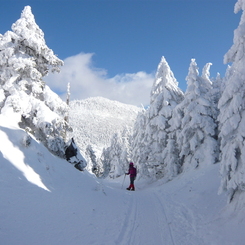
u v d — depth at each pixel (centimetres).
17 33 1256
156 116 2303
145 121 2661
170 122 2150
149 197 1238
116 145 4331
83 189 927
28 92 1266
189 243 564
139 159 2419
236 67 829
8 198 531
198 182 1367
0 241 372
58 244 436
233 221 643
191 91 1944
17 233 416
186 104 1969
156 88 2438
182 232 646
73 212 627
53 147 1120
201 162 1800
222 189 780
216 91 2150
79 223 570
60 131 1230
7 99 1127
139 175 2402
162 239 580
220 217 716
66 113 1341
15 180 637
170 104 2311
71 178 995
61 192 757
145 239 569
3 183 586
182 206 982
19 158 775
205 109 1864
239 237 550
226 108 811
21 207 522
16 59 1186
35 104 1179
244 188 692
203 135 1861
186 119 1902
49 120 1136
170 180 1959
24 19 1288
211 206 880
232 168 723
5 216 454
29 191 629
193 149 1838
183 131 1903
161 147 2220
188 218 795
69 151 1323
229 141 780
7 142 801
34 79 1254
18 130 925
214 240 573
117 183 2598
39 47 1246
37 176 764
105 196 970
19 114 1120
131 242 538
